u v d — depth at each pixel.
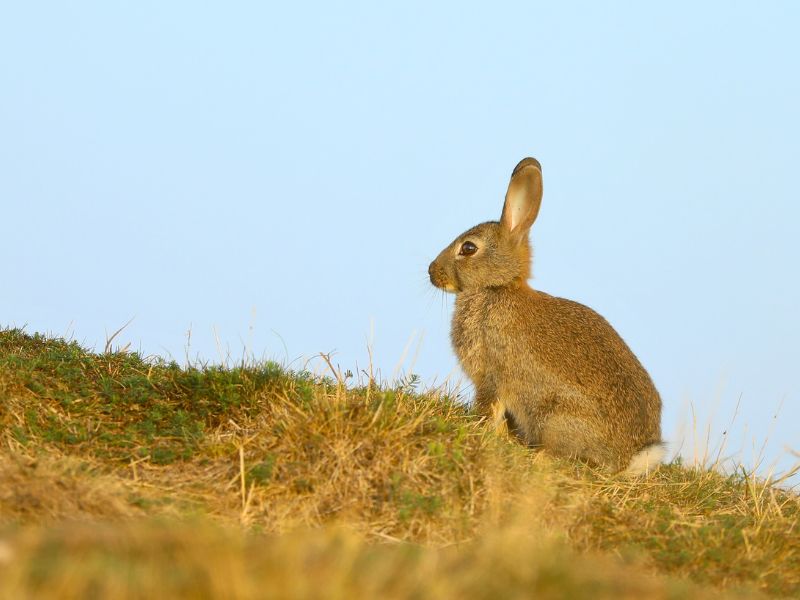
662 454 29.23
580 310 31.00
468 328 31.30
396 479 22.56
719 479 28.20
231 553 13.95
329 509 21.80
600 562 19.17
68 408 25.73
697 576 20.08
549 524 21.92
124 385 27.33
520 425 30.41
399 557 15.17
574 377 29.20
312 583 13.33
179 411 25.78
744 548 21.78
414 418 25.28
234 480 22.42
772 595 19.48
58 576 13.09
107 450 23.80
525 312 30.38
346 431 23.75
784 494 27.86
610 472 28.14
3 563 13.63
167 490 21.86
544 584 14.57
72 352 29.39
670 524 22.86
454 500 22.27
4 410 24.78
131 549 14.60
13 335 30.86
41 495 18.91
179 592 12.91
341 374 27.77
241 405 25.95
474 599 13.62
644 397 29.72
